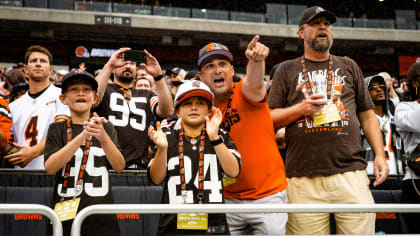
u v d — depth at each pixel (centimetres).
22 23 1401
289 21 1566
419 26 1596
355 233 256
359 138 272
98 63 1496
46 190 309
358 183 261
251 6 1600
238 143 254
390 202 354
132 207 182
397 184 362
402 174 367
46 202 306
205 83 268
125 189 316
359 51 1627
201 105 242
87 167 237
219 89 262
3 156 328
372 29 1552
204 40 1570
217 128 228
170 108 336
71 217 219
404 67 1630
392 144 387
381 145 279
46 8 1412
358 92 283
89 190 232
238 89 262
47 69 368
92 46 1502
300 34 293
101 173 238
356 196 257
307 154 268
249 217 250
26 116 357
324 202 263
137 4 1514
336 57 286
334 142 264
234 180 251
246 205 187
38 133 347
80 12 1421
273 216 248
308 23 282
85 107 249
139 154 342
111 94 345
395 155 385
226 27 1507
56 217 182
